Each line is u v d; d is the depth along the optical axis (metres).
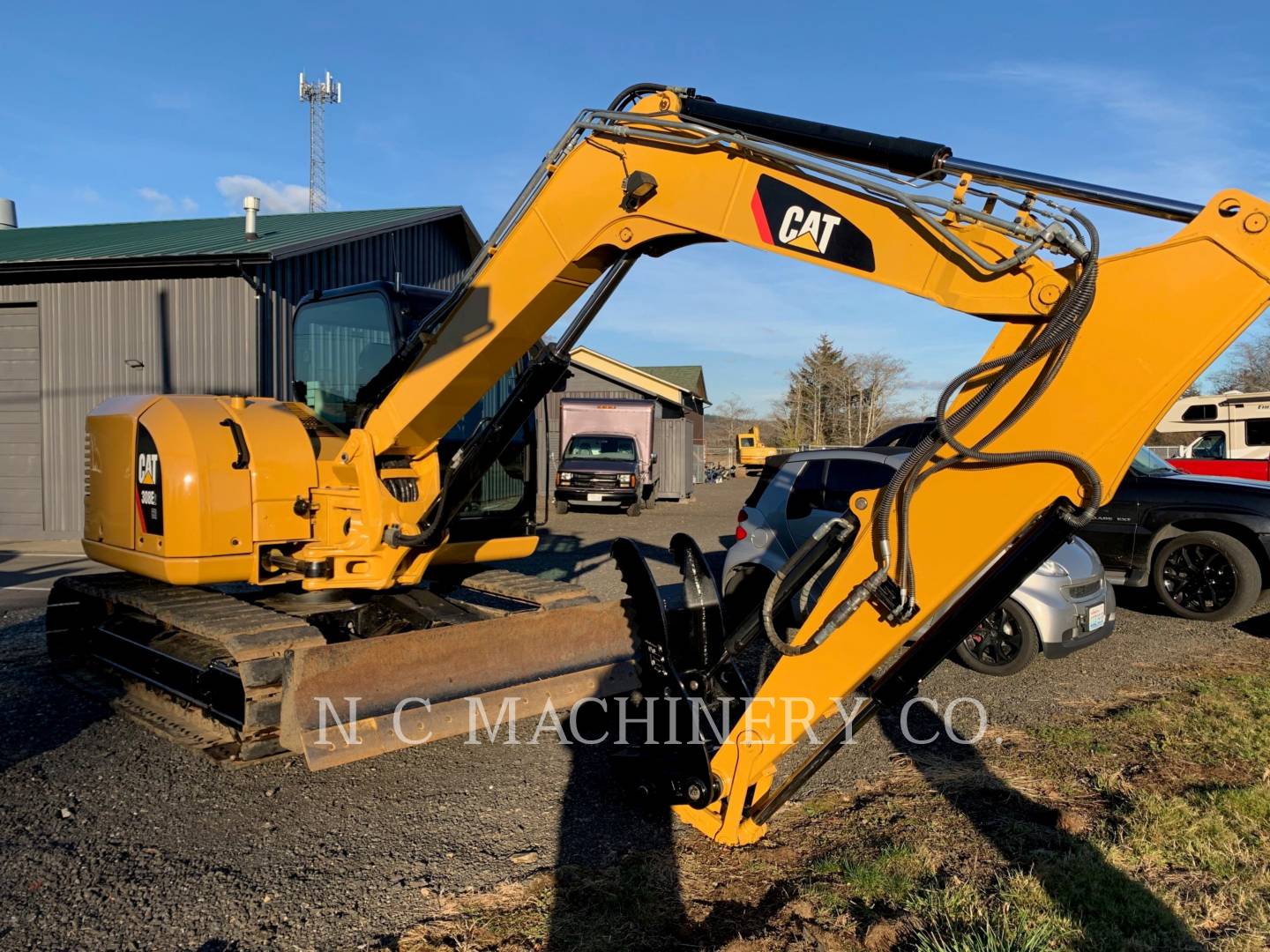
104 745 4.81
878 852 3.48
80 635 6.29
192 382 12.76
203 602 4.83
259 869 3.44
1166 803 3.84
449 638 4.37
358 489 4.87
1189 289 2.51
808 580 3.22
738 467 50.22
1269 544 7.73
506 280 4.05
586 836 3.71
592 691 4.83
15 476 13.72
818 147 3.07
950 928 2.86
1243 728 4.88
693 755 3.48
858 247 3.00
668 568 11.37
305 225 15.65
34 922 3.03
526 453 5.98
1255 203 2.45
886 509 2.86
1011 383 2.74
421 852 3.58
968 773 4.36
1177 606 8.28
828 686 3.07
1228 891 3.09
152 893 3.25
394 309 5.25
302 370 6.02
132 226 18.02
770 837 3.68
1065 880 3.18
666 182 3.46
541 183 3.93
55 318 13.33
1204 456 17.28
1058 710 5.43
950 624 2.99
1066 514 2.66
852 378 67.56
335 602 5.38
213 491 4.73
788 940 2.87
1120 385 2.59
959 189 2.80
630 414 22.56
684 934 2.93
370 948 2.88
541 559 12.16
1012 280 2.73
